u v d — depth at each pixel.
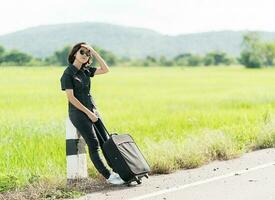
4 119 22.69
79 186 11.09
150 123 21.19
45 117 23.97
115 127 19.39
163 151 13.14
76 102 11.36
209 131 15.62
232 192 10.52
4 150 14.71
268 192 10.45
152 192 10.63
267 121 18.56
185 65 195.50
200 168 12.90
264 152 14.89
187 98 39.41
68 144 11.68
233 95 38.22
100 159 11.38
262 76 88.81
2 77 62.94
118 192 10.68
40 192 10.48
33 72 74.88
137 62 184.00
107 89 55.50
